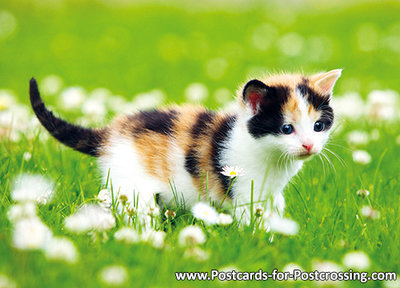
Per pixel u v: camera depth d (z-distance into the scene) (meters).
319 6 27.22
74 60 16.69
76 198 6.25
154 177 6.11
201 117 6.40
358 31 20.77
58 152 7.68
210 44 19.08
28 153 7.09
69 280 4.11
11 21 21.06
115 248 4.72
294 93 5.70
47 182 6.25
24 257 4.25
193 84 12.91
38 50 17.72
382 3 26.09
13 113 7.95
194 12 24.86
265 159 5.79
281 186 6.06
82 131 6.54
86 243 4.85
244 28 21.61
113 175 6.21
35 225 4.40
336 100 10.11
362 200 6.23
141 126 6.42
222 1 27.88
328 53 17.48
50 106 10.47
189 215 5.96
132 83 14.15
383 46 18.39
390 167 7.70
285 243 5.06
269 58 17.11
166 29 21.31
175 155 6.08
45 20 22.16
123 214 5.50
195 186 6.05
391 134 9.06
